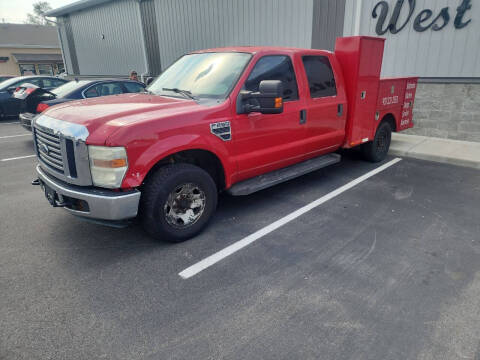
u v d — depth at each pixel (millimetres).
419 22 8172
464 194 5109
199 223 3795
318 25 10031
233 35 12445
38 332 2484
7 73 34281
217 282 3062
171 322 2582
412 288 2973
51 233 3971
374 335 2445
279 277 3135
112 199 3066
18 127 11281
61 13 20578
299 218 4320
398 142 8047
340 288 2973
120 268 3285
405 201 4852
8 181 5789
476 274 3182
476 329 2508
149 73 16656
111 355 2285
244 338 2424
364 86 5477
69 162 3213
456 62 7934
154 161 3215
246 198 4969
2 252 3566
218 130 3703
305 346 2348
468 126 8109
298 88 4602
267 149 4312
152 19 15383
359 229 4035
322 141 5090
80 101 4039
